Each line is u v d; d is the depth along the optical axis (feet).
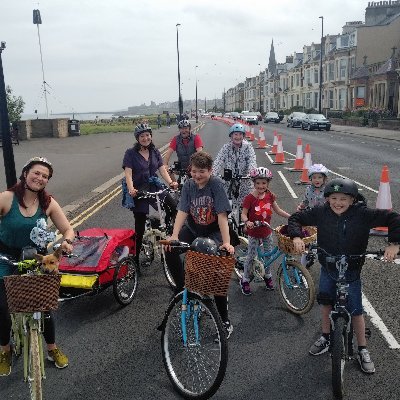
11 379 12.44
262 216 16.98
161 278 19.79
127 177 19.20
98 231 18.52
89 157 66.85
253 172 16.78
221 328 10.85
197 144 24.56
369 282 18.67
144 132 19.29
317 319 15.67
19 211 11.61
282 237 14.98
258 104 414.21
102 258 16.21
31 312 10.07
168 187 20.27
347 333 11.50
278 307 16.69
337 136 110.52
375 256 12.41
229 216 19.97
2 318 11.98
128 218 30.45
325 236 11.84
